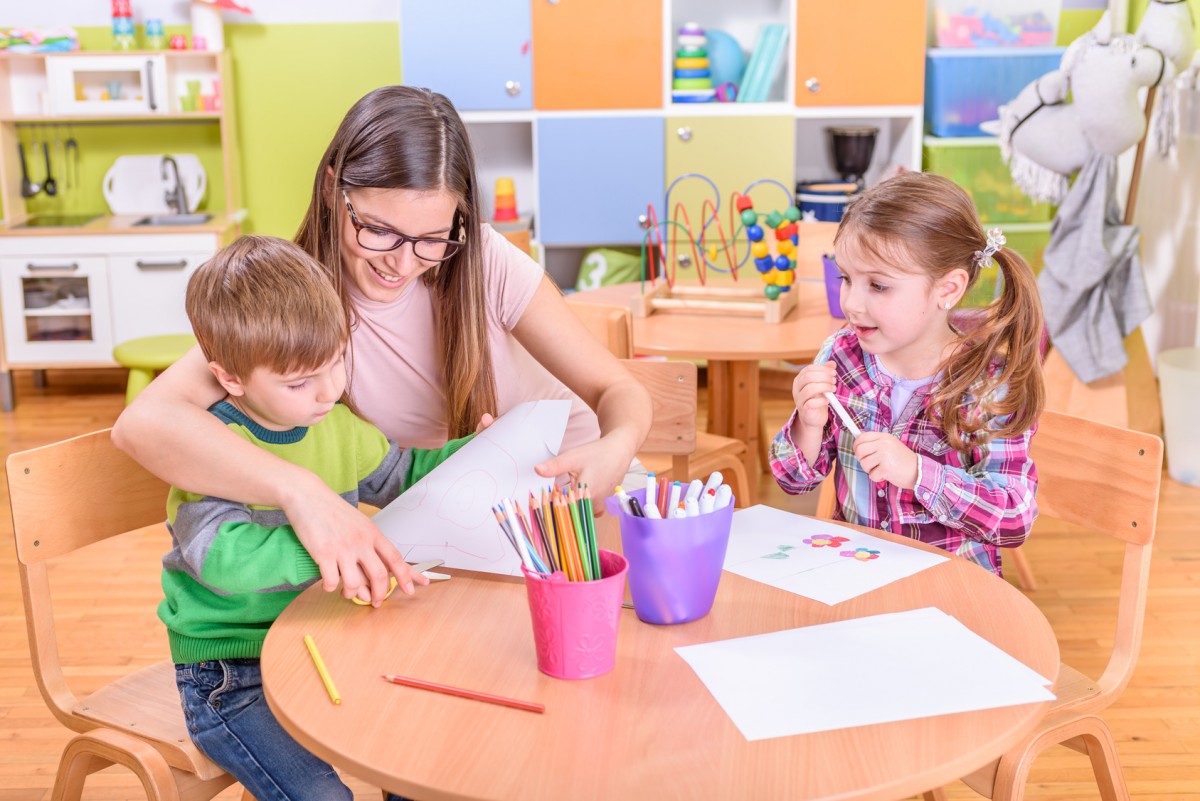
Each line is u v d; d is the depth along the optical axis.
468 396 1.52
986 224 3.97
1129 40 3.24
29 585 1.37
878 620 1.12
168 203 4.40
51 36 4.12
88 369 4.63
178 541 1.25
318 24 4.30
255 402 1.25
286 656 1.06
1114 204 3.40
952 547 1.52
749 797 0.84
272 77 4.34
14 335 4.05
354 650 1.08
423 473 1.43
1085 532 2.95
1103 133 3.25
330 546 1.15
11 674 2.27
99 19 4.29
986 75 3.89
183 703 1.30
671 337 2.52
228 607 1.28
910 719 0.94
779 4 4.25
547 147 4.04
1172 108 3.48
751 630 1.10
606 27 3.94
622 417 1.42
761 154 4.03
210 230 4.02
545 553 1.03
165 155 4.41
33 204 4.43
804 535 1.36
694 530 1.08
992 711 0.95
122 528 1.46
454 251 1.44
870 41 3.92
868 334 1.45
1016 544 1.45
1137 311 3.38
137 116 4.15
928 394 1.52
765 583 1.21
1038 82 3.36
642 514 1.10
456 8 3.92
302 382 1.22
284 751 1.25
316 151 4.42
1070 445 1.49
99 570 2.80
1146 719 2.08
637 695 0.98
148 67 4.12
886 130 4.32
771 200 4.06
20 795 1.87
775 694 0.98
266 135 4.39
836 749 0.90
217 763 1.28
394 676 1.02
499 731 0.93
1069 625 2.44
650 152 4.03
